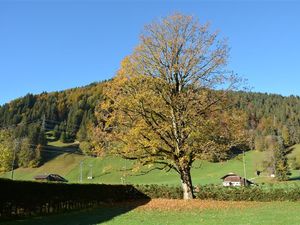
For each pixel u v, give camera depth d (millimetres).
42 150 157500
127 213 26094
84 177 131875
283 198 37188
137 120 32812
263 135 149625
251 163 127625
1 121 190000
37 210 27328
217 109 32875
